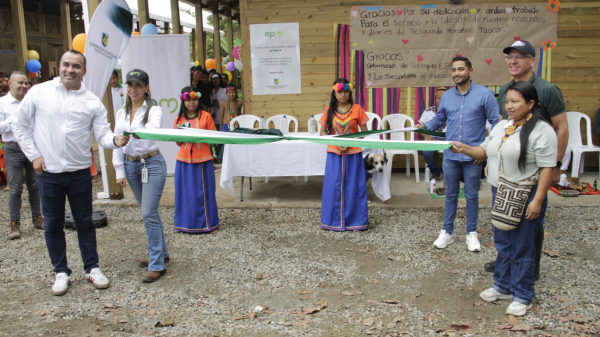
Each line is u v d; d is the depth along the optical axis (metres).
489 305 3.39
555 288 3.62
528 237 3.15
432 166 6.91
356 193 5.11
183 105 4.94
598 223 5.19
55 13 13.68
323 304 3.43
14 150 4.91
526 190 3.09
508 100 3.10
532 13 7.37
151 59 7.63
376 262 4.26
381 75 7.58
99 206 6.20
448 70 7.52
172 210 6.01
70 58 3.44
